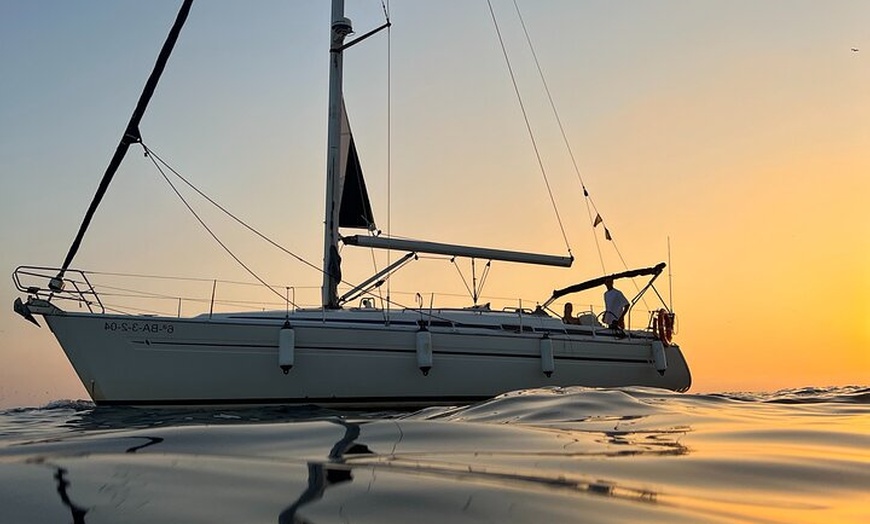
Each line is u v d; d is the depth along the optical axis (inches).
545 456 85.4
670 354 494.9
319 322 402.9
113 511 53.9
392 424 116.3
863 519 56.8
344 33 480.1
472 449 91.1
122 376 359.9
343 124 489.7
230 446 90.4
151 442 93.4
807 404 205.3
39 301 353.1
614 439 104.7
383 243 441.4
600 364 464.8
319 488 62.7
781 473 75.8
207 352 373.1
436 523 51.4
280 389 385.1
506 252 474.6
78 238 374.3
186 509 54.7
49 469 70.7
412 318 430.0
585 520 53.4
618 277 511.5
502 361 433.1
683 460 83.1
